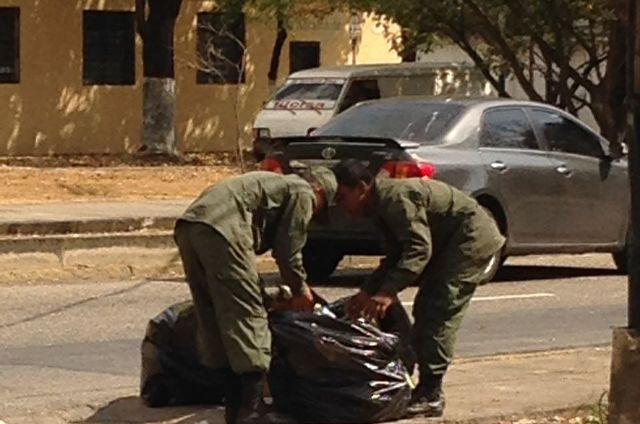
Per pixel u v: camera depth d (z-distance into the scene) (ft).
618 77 112.78
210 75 179.83
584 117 143.43
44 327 56.18
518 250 69.56
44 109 168.96
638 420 34.30
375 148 63.82
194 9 177.27
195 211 36.65
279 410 37.60
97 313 60.03
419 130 67.36
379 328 39.22
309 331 37.14
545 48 118.52
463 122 67.62
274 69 172.86
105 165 142.92
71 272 71.72
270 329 37.29
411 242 37.40
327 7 157.48
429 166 64.23
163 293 66.39
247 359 36.37
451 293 39.11
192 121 178.50
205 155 168.66
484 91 137.28
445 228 38.91
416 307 39.63
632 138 34.12
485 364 49.06
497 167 67.92
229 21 168.55
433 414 39.47
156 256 74.59
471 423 39.55
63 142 170.19
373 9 125.90
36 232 75.61
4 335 54.19
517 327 58.75
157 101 157.07
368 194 37.68
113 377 46.26
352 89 130.11
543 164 70.13
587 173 72.23
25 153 167.94
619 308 64.80
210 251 36.29
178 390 40.47
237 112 157.48
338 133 68.03
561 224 71.26
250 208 36.73
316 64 185.57
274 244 37.17
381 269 38.24
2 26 166.71
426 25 119.03
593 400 42.42
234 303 36.45
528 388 44.52
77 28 170.50
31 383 45.19
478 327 58.44
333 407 37.32
